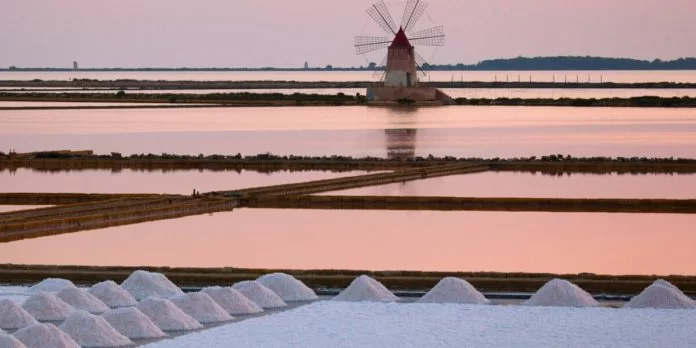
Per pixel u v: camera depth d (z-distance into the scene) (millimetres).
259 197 58531
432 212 56719
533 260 43656
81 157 79812
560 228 51750
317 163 77188
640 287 36250
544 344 28750
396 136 105000
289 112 144375
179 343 28578
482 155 86562
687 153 88938
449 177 71750
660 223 53562
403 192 63281
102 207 54500
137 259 43156
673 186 67375
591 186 67188
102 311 32594
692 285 36375
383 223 52750
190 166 77188
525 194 62875
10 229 48844
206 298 31969
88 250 45031
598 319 31422
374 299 34031
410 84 161625
